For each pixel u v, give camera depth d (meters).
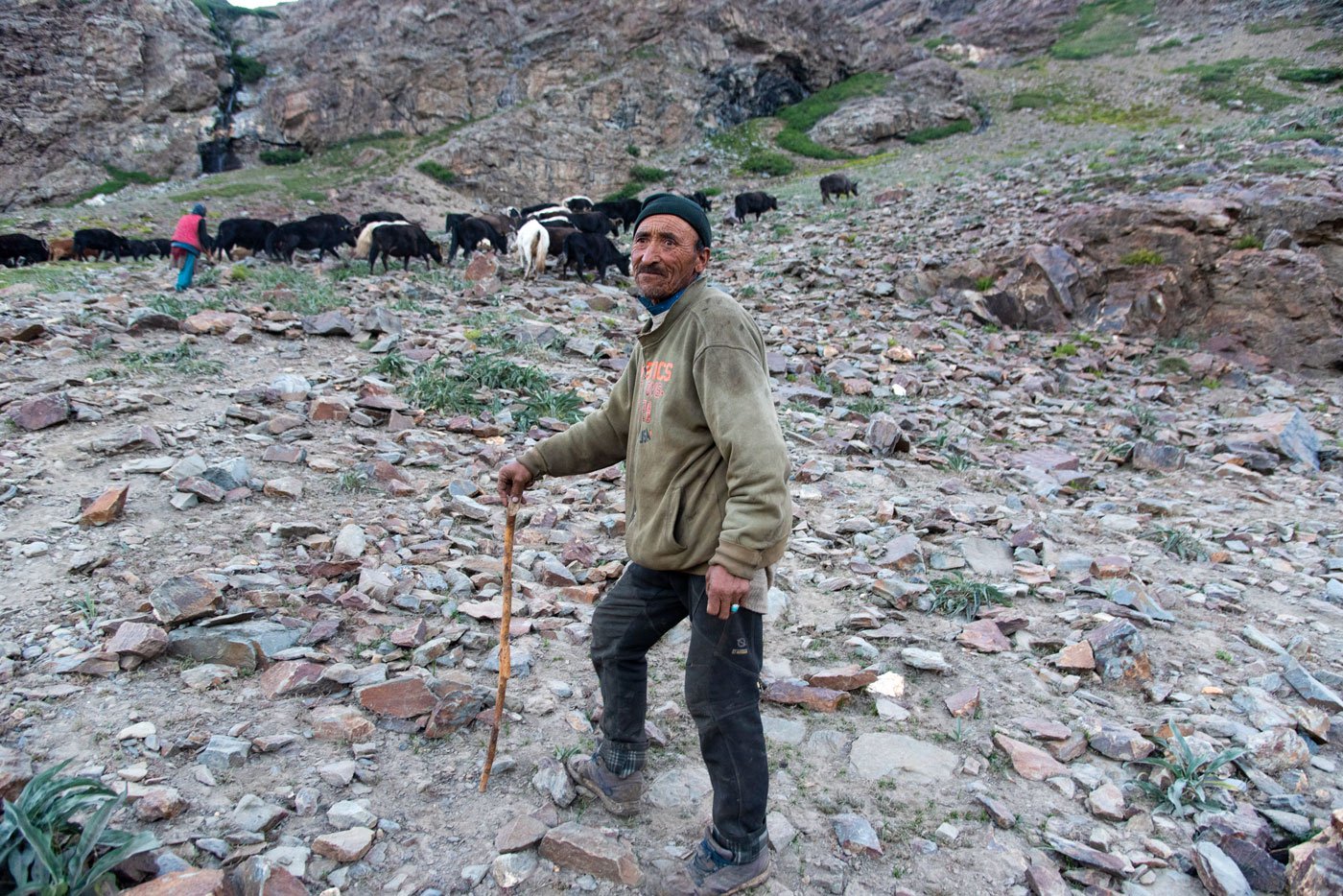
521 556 4.42
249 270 12.98
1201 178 15.21
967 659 3.76
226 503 4.64
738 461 2.01
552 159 42.12
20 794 2.23
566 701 3.25
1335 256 12.37
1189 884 2.51
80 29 40.03
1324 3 53.53
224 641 3.25
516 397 7.27
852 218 19.67
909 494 6.08
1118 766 3.08
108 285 11.02
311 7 47.09
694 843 2.58
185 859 2.29
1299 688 3.65
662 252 2.16
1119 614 4.23
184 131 41.09
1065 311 12.71
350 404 6.41
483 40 45.50
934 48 62.47
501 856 2.43
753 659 2.26
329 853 2.38
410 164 40.53
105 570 3.81
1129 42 56.53
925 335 11.63
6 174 38.34
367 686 3.09
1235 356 11.87
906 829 2.69
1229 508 6.43
